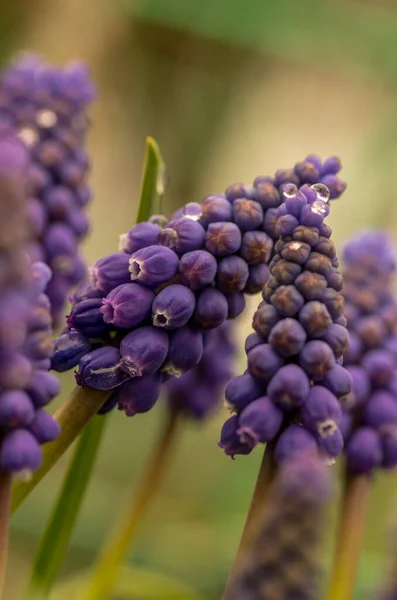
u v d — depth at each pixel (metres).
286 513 0.28
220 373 0.39
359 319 0.36
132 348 0.31
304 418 0.31
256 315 0.31
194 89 0.85
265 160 0.91
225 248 0.31
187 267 0.31
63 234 0.37
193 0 0.68
